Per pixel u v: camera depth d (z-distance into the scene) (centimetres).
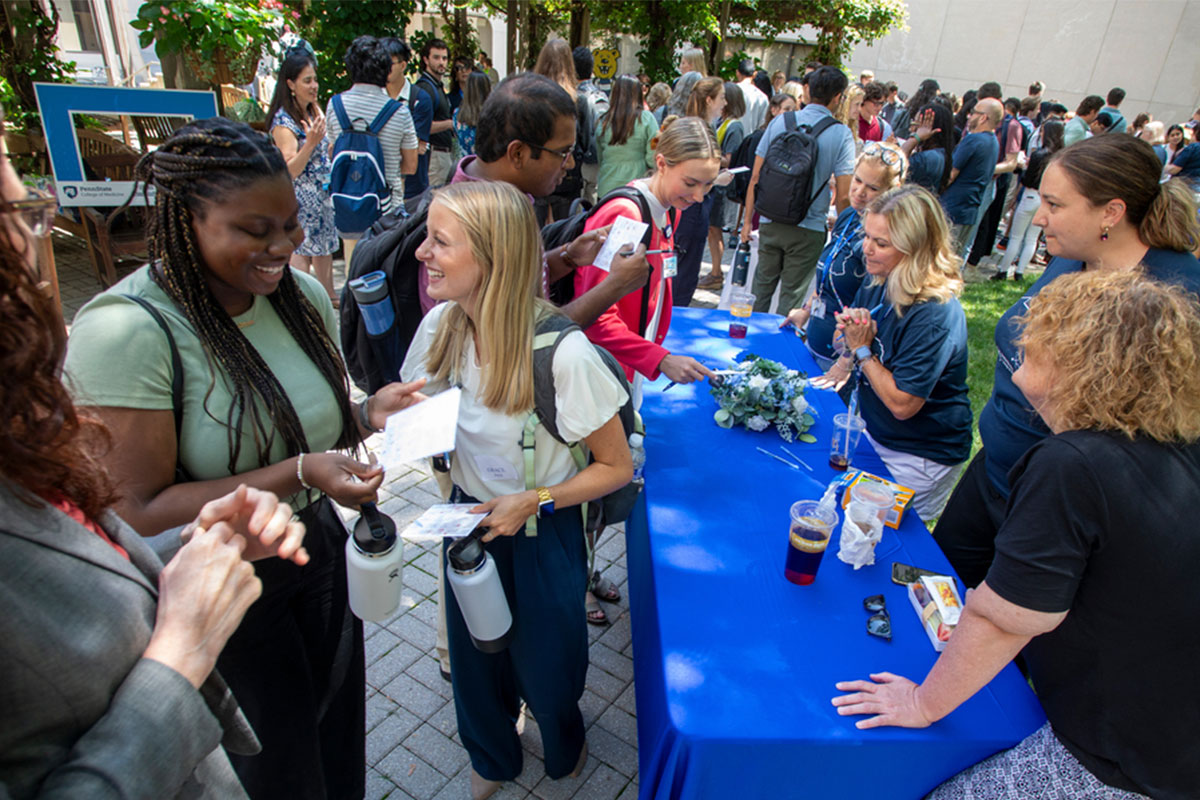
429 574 283
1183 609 112
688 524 193
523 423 151
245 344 126
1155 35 1392
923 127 616
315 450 143
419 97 584
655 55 1191
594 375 147
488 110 197
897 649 155
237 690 138
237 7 501
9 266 62
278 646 141
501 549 164
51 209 67
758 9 1346
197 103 430
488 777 196
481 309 142
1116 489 111
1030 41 1494
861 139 716
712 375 252
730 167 599
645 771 157
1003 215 850
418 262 192
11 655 61
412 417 143
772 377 251
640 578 204
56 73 605
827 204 455
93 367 109
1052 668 129
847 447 224
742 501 205
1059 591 114
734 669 147
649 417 251
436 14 1054
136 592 75
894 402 227
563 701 181
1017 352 197
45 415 67
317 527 146
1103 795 124
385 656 245
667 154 237
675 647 152
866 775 138
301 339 140
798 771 137
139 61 1073
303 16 655
